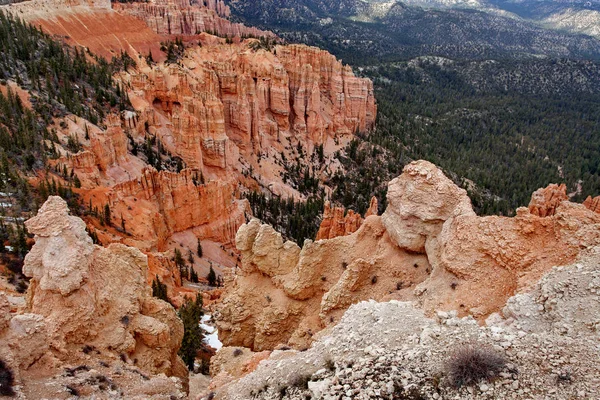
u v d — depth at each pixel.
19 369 17.75
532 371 14.30
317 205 111.25
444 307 22.38
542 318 17.67
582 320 16.61
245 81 123.44
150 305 28.80
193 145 96.31
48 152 69.94
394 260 29.22
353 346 18.30
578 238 20.62
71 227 24.08
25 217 53.91
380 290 28.33
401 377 15.38
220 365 27.30
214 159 102.25
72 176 66.00
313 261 31.47
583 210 21.83
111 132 77.69
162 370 26.62
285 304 31.83
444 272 24.47
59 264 22.73
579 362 14.30
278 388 17.73
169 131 108.44
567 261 20.42
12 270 45.16
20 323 18.78
